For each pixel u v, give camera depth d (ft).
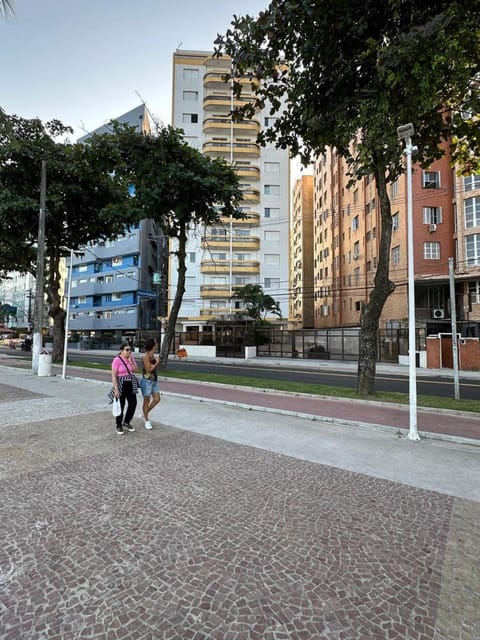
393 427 22.36
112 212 56.80
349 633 6.63
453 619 7.02
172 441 19.25
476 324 83.30
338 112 24.07
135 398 21.35
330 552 9.27
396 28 19.92
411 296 21.07
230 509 11.62
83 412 26.12
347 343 99.71
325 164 148.15
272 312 139.44
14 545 9.49
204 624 6.83
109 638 6.50
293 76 23.70
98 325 158.40
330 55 21.68
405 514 11.38
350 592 7.75
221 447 18.31
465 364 66.28
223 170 53.06
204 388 39.75
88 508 11.58
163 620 6.93
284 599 7.52
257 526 10.57
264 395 35.45
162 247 166.30
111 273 155.94
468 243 86.94
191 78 151.12
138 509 11.54
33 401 30.27
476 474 14.94
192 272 146.51
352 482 13.96
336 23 19.54
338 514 11.34
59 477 14.10
